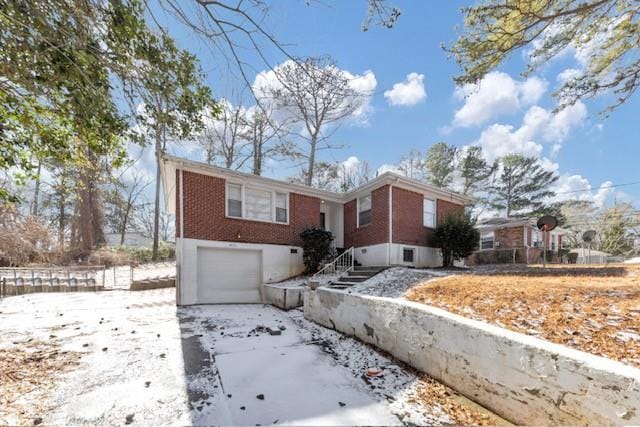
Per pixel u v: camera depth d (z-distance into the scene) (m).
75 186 7.05
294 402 3.18
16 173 5.11
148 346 4.99
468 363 3.27
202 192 9.89
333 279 10.04
